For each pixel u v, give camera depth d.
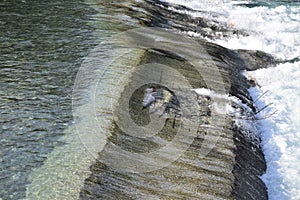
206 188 10.02
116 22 19.38
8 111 11.97
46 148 10.60
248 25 22.77
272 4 26.25
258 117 14.37
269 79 17.17
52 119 11.73
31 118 11.73
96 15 20.05
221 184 10.23
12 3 20.86
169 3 25.14
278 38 21.27
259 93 16.03
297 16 24.05
